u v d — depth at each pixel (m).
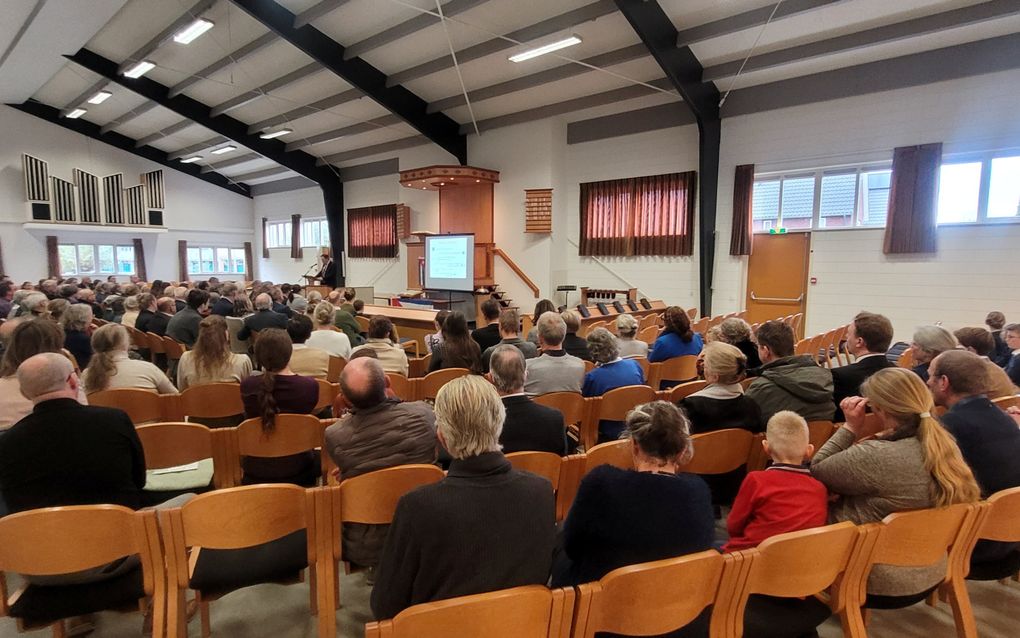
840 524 1.38
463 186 10.36
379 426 1.81
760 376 2.51
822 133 6.89
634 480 1.31
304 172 12.96
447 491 1.17
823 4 5.45
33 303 4.75
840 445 1.83
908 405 1.58
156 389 2.90
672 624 1.23
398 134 11.21
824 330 7.14
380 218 12.73
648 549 1.28
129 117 12.33
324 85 9.33
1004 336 3.60
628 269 9.00
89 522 1.33
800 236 7.25
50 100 12.52
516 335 3.60
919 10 5.50
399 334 7.05
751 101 7.36
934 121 6.11
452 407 1.22
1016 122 5.64
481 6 6.54
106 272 14.27
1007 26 5.46
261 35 7.96
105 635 1.82
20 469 1.58
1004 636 1.85
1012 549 1.74
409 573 1.17
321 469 2.47
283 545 1.75
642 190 8.66
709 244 7.84
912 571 1.54
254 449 2.16
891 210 6.42
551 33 6.71
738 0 5.87
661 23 6.36
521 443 2.01
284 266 16.22
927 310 6.36
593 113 8.96
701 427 2.26
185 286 8.55
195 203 15.88
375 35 7.50
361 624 1.91
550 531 1.25
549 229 9.28
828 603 1.57
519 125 9.54
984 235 5.94
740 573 1.28
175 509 1.39
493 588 1.17
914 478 1.53
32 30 7.99
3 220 12.62
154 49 8.21
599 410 2.85
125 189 14.32
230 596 2.05
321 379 3.25
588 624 1.13
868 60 6.44
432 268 9.92
